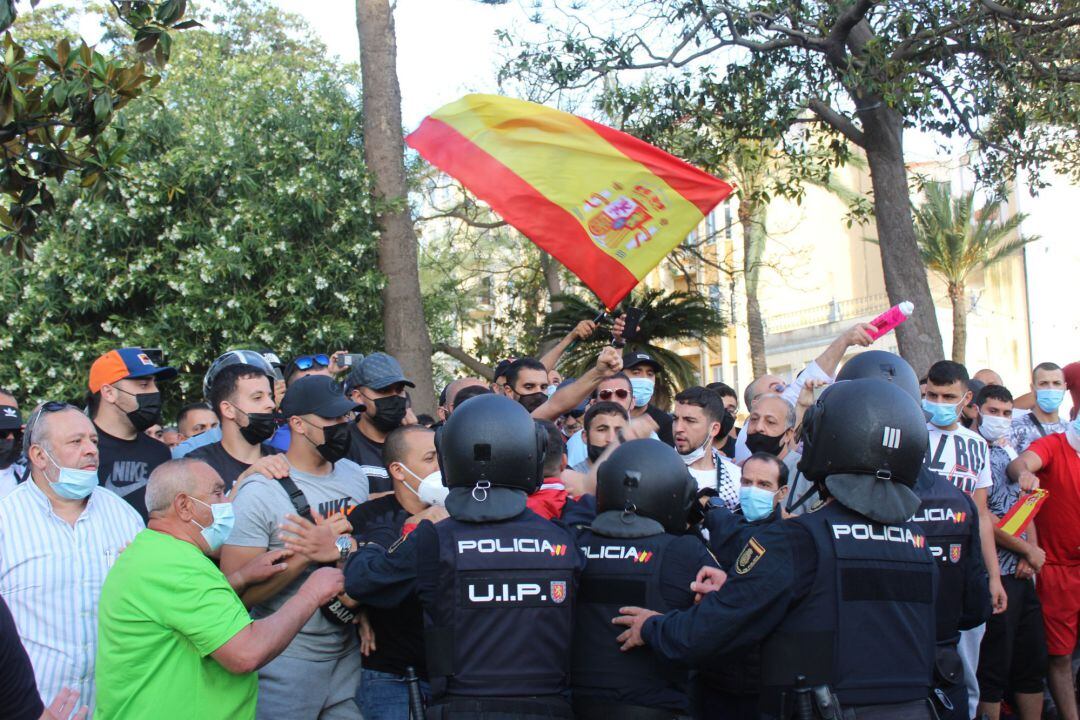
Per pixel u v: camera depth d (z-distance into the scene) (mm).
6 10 5266
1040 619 6879
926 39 11977
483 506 3869
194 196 13477
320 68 15234
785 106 12625
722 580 4004
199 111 14008
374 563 3973
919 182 15695
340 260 13242
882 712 3523
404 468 4770
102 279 13117
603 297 6434
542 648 3773
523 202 6418
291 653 4371
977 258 27922
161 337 12906
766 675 3629
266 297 13320
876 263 32719
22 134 5691
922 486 4566
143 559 3680
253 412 5172
